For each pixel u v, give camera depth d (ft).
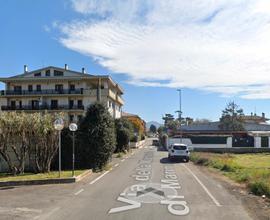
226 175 71.67
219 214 35.14
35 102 230.68
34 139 74.28
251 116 353.31
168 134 220.02
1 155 77.56
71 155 82.58
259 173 65.10
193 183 58.85
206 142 194.59
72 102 228.84
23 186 55.47
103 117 83.56
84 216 33.81
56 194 47.09
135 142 213.25
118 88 265.95
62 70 231.50
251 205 39.86
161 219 32.71
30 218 32.99
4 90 232.53
